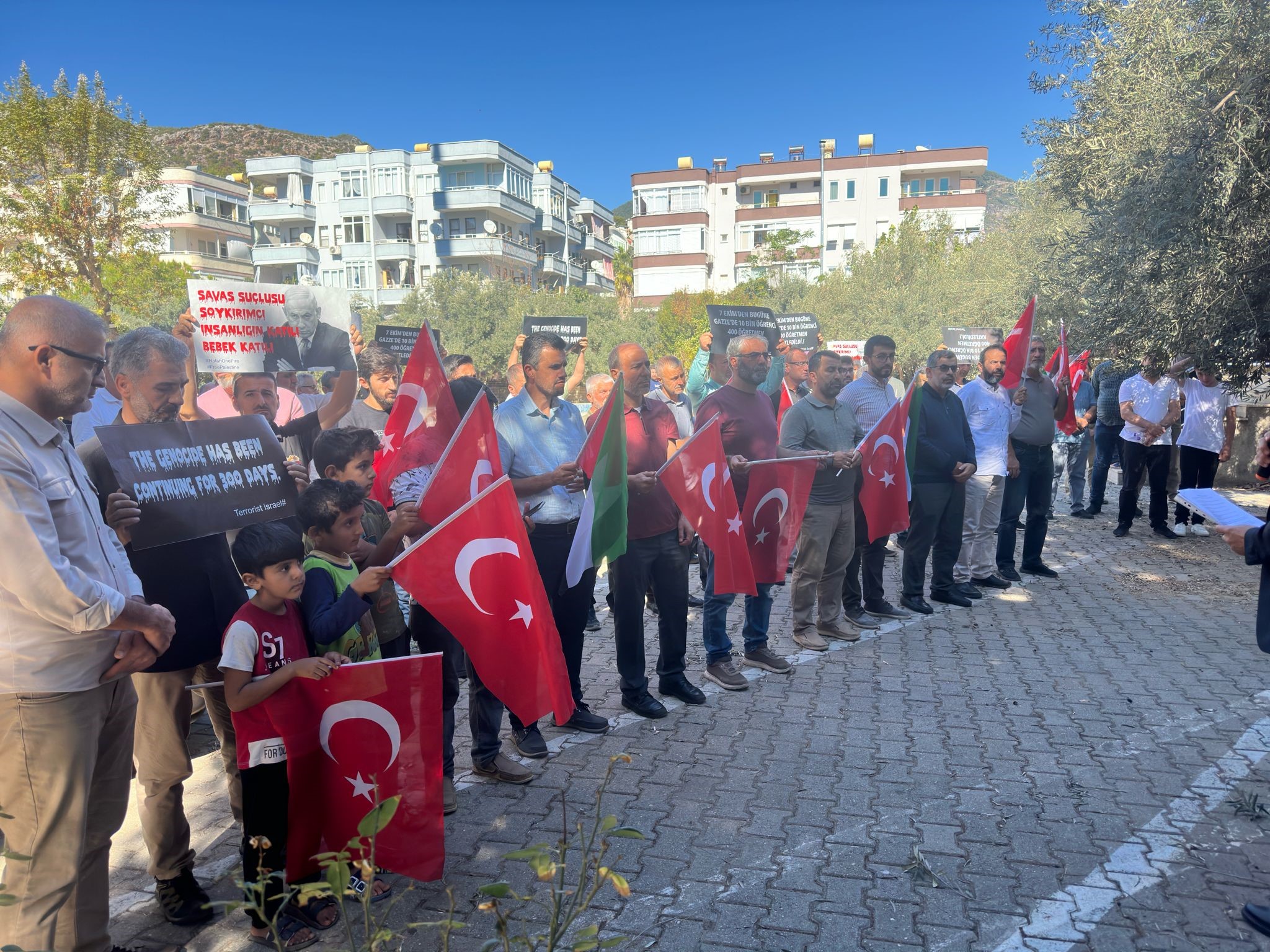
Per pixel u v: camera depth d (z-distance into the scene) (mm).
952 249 32656
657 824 3727
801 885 3262
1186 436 9656
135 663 2527
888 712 4961
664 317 41156
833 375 5973
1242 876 3289
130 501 2893
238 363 5246
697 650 6230
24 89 24688
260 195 59156
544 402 4637
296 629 3039
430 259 54406
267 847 2125
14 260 24859
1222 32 7730
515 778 4117
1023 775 4145
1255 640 6250
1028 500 8227
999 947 2898
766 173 60281
